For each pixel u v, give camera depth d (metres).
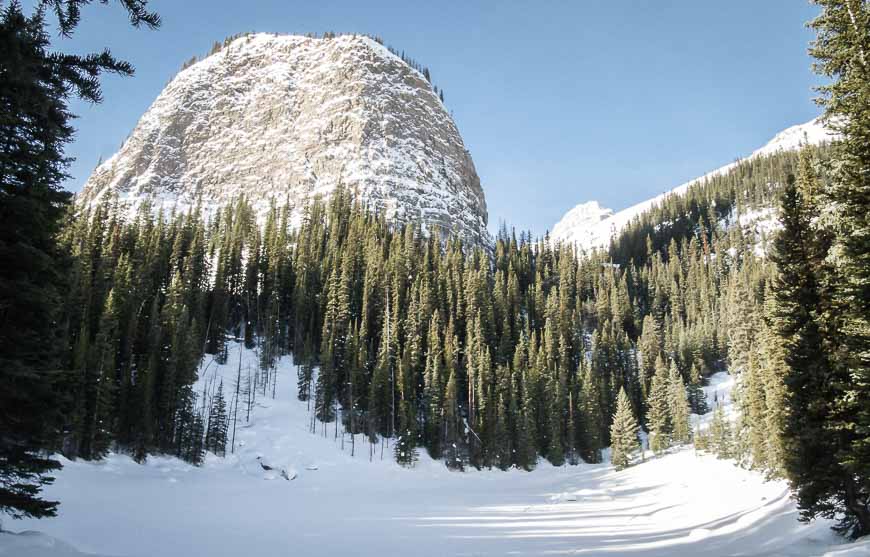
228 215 163.00
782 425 19.31
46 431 14.69
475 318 109.69
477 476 81.56
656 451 92.62
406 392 89.31
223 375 89.31
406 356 95.00
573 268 166.88
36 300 13.85
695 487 49.41
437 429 86.19
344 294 102.81
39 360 14.35
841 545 15.50
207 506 39.22
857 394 15.34
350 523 31.91
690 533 23.98
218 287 99.94
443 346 101.81
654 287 167.88
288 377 95.69
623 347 125.56
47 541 13.99
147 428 60.06
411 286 116.81
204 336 91.81
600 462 99.44
